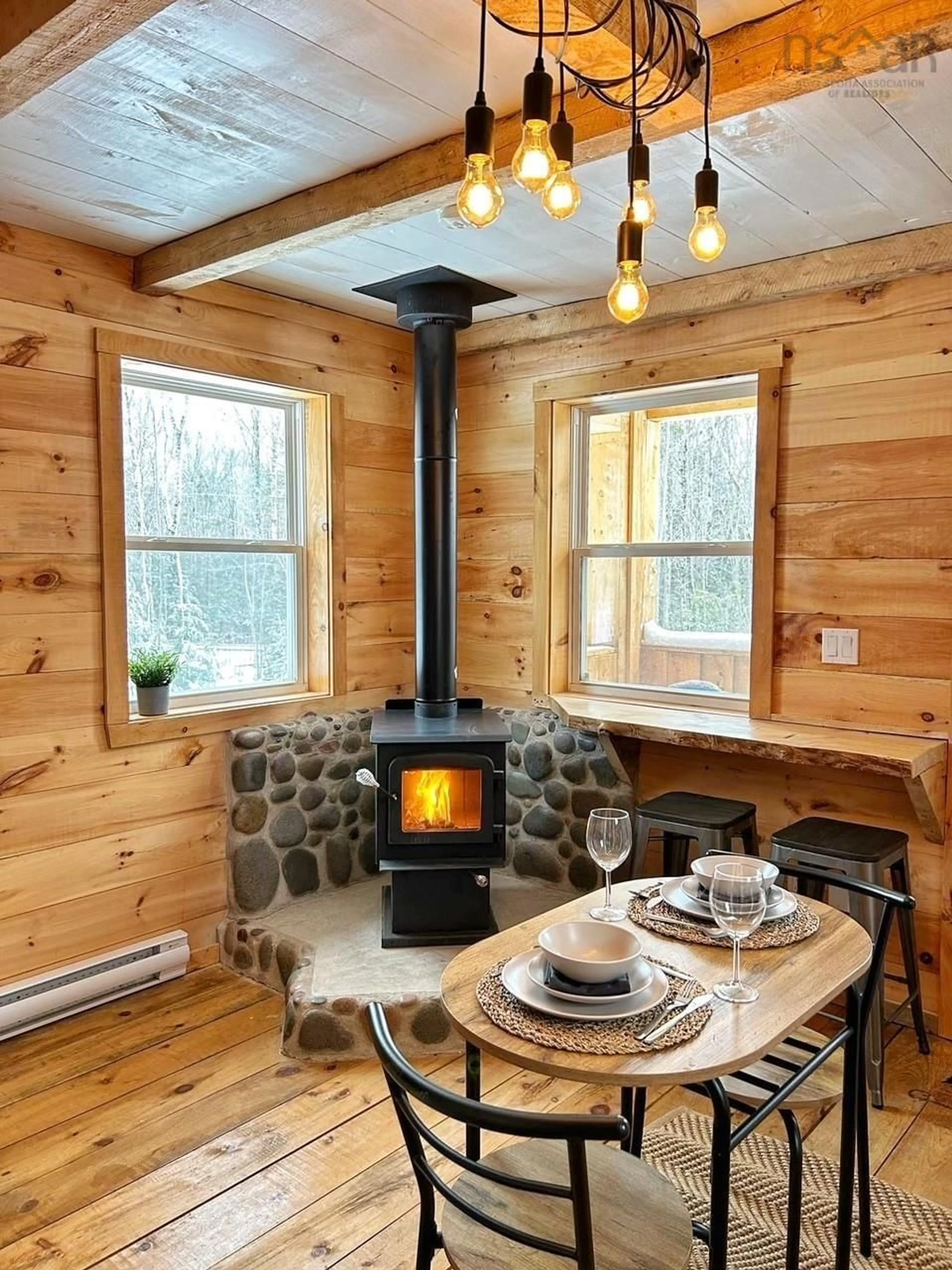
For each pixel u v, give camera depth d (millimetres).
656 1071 1321
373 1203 2162
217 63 1878
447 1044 2820
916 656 2939
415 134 2205
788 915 1910
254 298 3475
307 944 3193
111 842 3137
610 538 3846
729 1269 1965
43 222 2787
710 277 3258
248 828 3449
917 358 2893
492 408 4055
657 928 1858
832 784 3127
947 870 2883
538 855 3830
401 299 3426
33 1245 2014
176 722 3283
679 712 3475
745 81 1755
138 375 3271
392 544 4117
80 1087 2629
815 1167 2316
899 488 2949
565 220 2494
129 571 3285
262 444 3723
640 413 3725
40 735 2934
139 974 3154
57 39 1627
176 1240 2035
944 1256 1993
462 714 3549
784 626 3225
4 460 2814
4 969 2877
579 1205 1128
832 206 2605
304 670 3922
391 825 3127
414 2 1667
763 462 3223
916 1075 2703
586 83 1484
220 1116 2498
